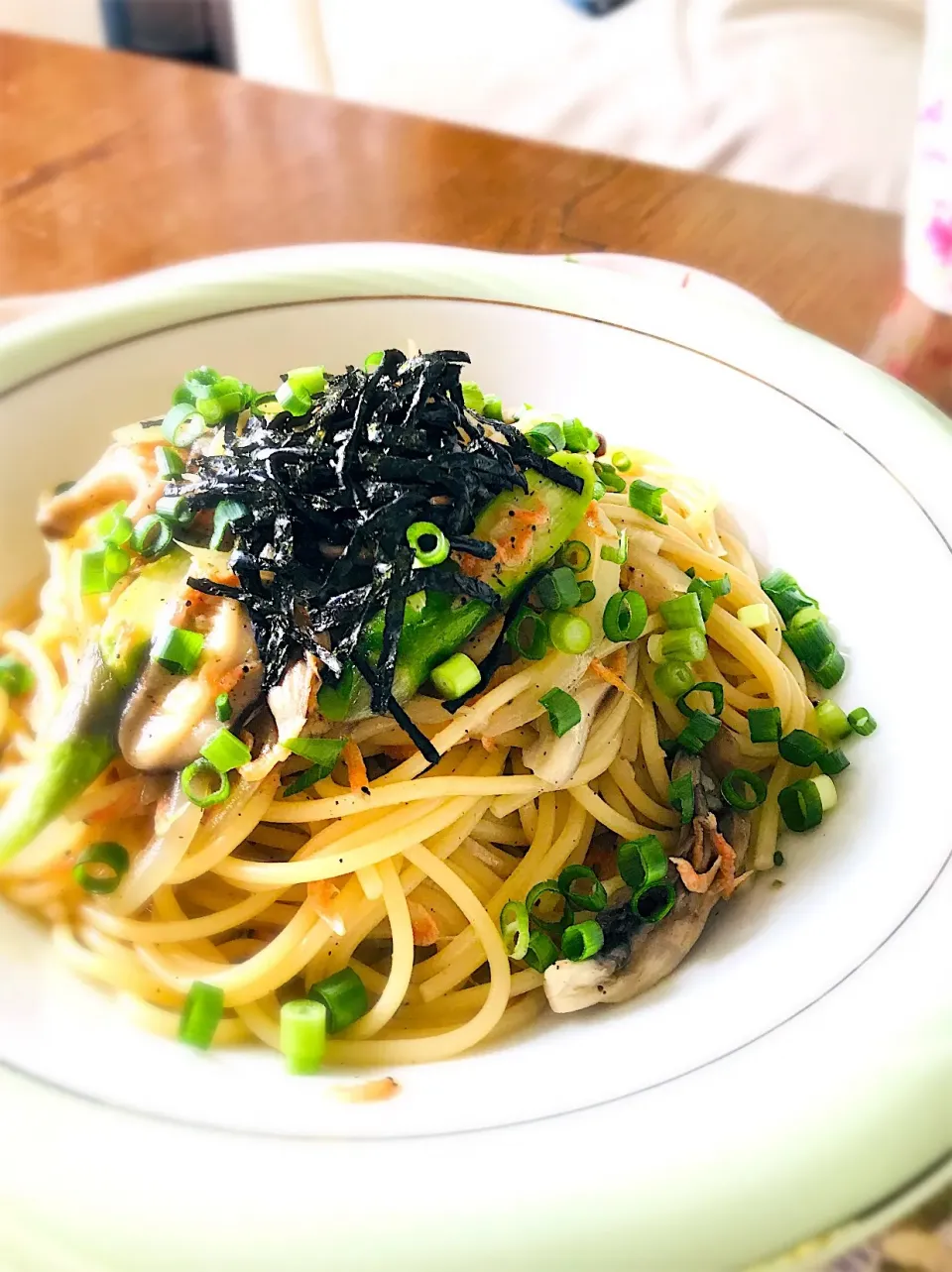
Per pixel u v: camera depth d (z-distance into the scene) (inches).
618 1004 6.7
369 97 25.3
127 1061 5.5
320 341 9.9
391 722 7.2
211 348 9.7
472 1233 4.0
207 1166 4.3
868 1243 4.5
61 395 9.2
